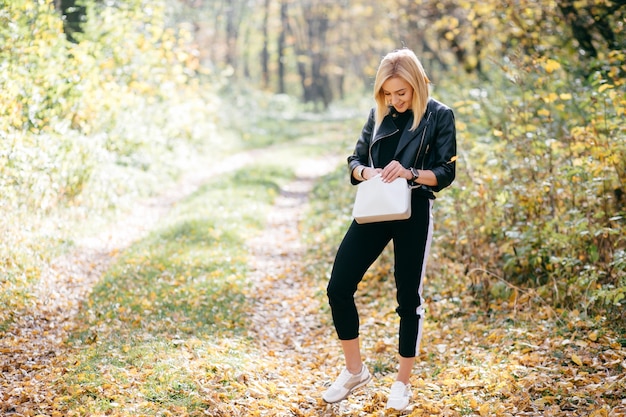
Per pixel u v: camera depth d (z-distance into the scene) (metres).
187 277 7.33
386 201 3.67
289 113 34.72
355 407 4.16
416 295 3.92
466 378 4.48
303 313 6.66
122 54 12.76
